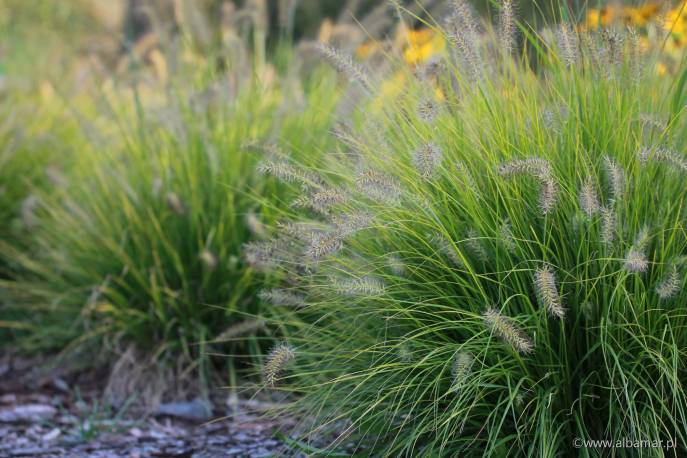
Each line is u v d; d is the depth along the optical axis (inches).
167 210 181.2
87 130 198.4
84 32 334.0
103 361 188.2
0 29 346.6
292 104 182.5
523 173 103.8
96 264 188.5
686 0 138.1
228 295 176.1
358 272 120.7
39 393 179.6
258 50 202.2
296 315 156.0
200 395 172.1
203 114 182.9
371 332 125.9
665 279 103.7
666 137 116.4
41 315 205.6
